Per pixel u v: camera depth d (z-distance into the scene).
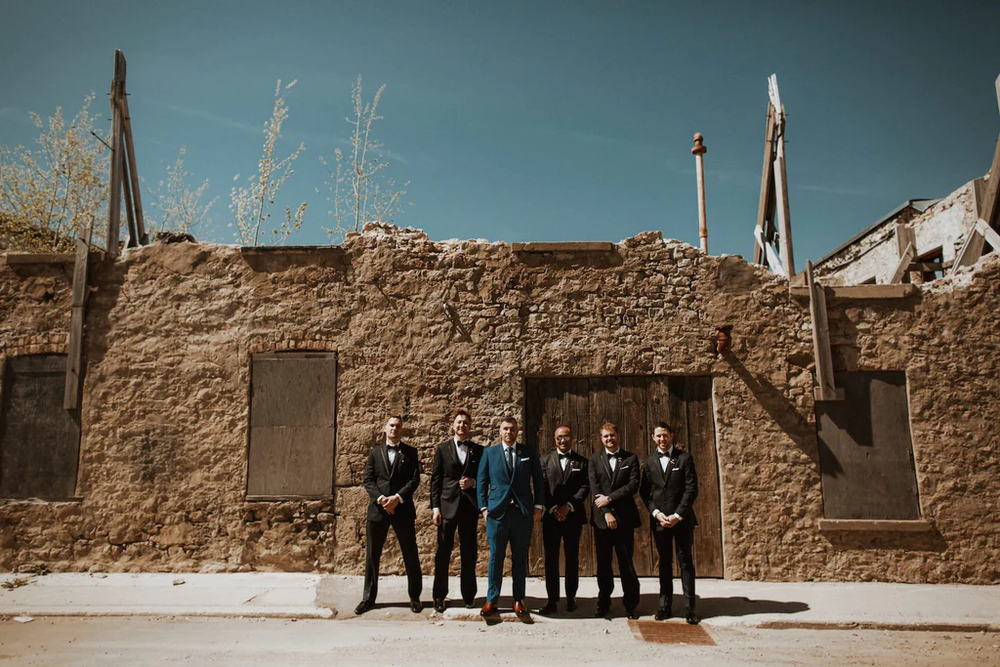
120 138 9.75
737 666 5.41
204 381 8.73
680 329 8.61
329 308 8.81
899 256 13.58
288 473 8.54
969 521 8.18
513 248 8.77
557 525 6.97
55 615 6.92
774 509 8.26
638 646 5.91
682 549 6.69
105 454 8.62
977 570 8.09
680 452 6.91
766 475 8.31
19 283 9.03
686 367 8.54
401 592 7.63
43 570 8.38
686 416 8.53
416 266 8.85
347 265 8.89
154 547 8.44
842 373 8.54
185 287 8.91
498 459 6.84
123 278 8.98
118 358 8.80
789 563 8.16
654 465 6.88
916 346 8.52
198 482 8.53
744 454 8.35
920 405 8.41
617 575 8.33
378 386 8.63
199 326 8.84
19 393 8.84
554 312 8.70
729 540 8.21
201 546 8.41
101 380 8.77
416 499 8.43
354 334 8.74
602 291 8.73
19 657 5.53
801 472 8.33
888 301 8.62
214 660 5.46
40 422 8.76
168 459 8.59
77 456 8.66
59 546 8.46
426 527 8.37
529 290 8.76
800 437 8.40
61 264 9.04
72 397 8.67
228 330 8.82
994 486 8.23
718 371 8.52
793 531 8.22
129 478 8.57
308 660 5.46
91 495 8.55
